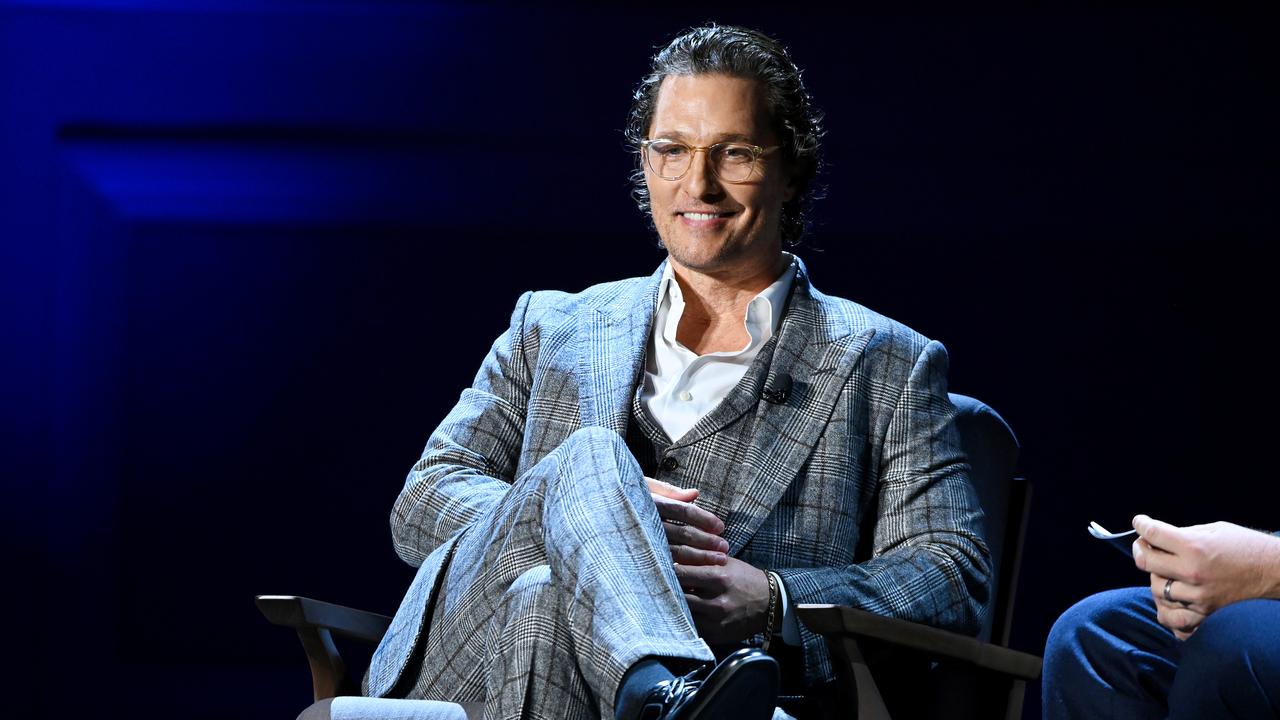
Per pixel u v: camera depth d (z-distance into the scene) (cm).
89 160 1570
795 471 853
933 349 902
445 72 1555
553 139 1558
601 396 873
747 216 883
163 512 1606
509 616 709
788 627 795
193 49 1559
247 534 1609
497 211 1576
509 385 930
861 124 1525
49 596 1591
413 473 897
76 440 1590
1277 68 1475
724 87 885
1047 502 1551
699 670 645
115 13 1557
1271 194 1498
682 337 920
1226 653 695
